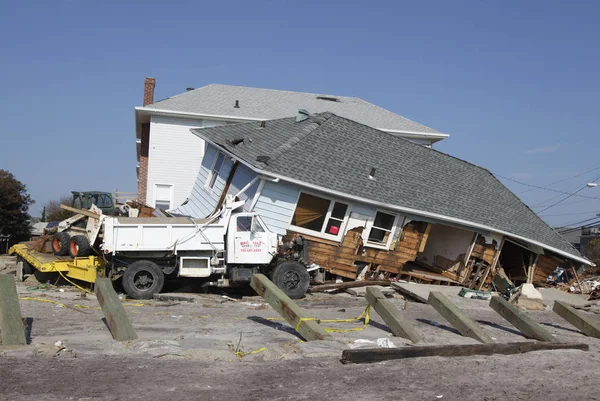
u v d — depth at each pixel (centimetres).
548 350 995
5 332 816
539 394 711
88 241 1714
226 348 866
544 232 2486
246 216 1745
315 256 2030
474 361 873
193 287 1812
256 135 2466
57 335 941
